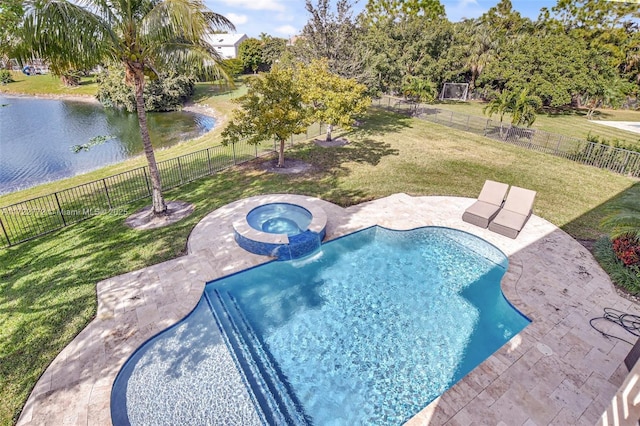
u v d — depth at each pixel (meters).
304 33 22.58
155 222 10.79
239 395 5.58
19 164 20.16
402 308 7.54
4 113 34.50
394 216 11.20
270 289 8.08
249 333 6.85
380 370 6.08
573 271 8.35
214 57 10.34
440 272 8.73
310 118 14.98
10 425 4.91
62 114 34.34
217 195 12.71
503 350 6.09
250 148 18.58
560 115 31.64
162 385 5.69
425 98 31.22
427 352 6.43
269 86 13.92
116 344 6.30
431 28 35.34
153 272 8.32
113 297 7.48
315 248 9.50
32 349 6.17
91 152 22.59
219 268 8.51
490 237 9.94
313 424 5.20
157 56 9.38
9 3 6.60
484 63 36.66
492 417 4.94
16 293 7.64
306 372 6.04
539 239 9.83
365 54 23.53
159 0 9.25
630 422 4.05
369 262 9.12
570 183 14.02
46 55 7.53
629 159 14.81
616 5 40.75
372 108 30.36
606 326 6.64
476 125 23.69
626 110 35.12
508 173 15.05
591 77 29.08
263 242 8.88
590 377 5.57
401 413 5.36
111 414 5.13
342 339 6.73
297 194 12.80
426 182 14.02
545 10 46.19
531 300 7.35
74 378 5.63
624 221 7.88
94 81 50.94
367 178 14.39
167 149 21.56
